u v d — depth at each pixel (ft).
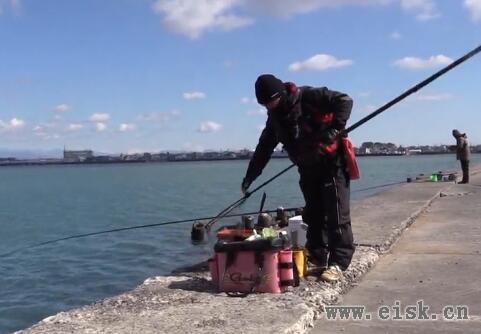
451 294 14.74
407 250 20.98
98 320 12.67
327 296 14.21
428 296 14.64
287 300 13.52
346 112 15.06
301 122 15.28
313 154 15.38
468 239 22.62
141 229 56.70
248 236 15.75
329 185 15.74
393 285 15.85
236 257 14.65
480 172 77.77
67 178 314.14
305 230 17.85
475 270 17.20
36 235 62.03
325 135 15.11
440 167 214.07
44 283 34.40
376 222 27.04
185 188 153.28
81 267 38.88
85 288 32.63
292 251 15.23
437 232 24.93
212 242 24.48
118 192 146.00
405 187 52.26
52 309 28.73
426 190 46.83
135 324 12.19
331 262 15.99
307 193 16.63
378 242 21.43
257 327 11.61
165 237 49.70
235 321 12.06
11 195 150.30
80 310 13.79
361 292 15.21
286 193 96.78
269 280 14.35
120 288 32.09
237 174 299.38
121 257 41.47
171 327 11.85
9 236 62.03
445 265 18.07
